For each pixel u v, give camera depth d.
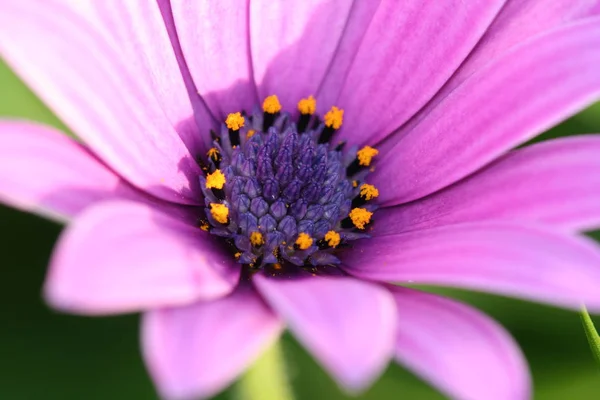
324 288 0.12
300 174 0.14
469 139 0.14
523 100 0.14
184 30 0.14
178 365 0.11
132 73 0.13
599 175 0.13
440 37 0.14
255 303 0.12
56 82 0.12
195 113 0.14
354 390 0.11
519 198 0.13
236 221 0.14
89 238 0.12
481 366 0.12
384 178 0.14
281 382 0.14
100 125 0.13
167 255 0.12
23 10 0.12
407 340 0.12
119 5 0.14
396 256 0.13
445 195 0.14
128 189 0.13
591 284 0.12
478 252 0.13
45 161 0.12
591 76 0.13
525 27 0.14
